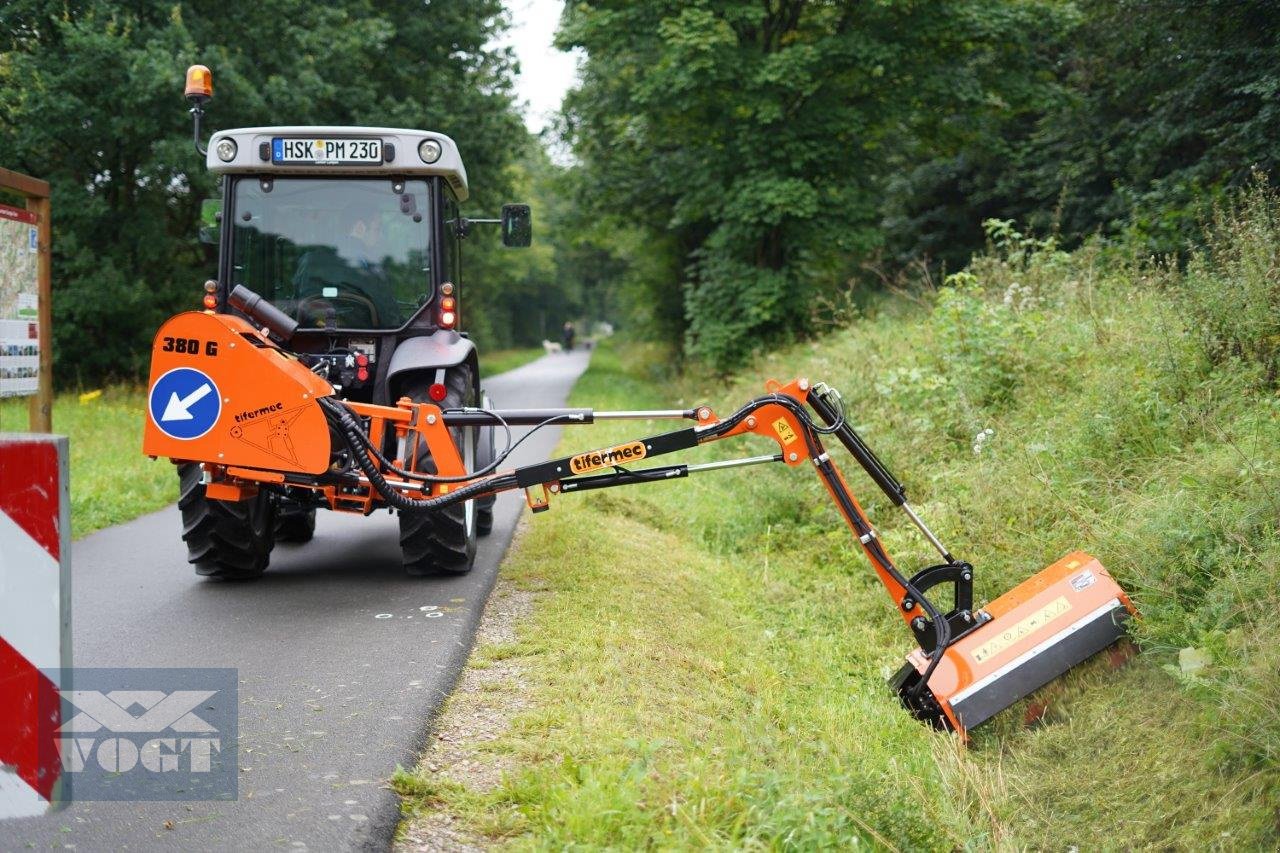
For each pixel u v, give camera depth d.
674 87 16.58
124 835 3.25
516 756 3.92
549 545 7.65
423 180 7.18
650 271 28.64
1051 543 6.09
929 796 4.30
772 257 18.34
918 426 8.78
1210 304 7.10
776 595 7.32
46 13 17.80
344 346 7.17
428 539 6.60
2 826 3.30
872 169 18.83
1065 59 17.31
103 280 19.12
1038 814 4.27
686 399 20.12
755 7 16.39
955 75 16.73
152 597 6.44
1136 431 6.61
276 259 7.13
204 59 18.12
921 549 6.89
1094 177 16.20
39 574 2.73
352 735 4.07
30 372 8.91
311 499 6.53
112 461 11.85
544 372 39.16
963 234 21.62
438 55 24.03
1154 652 4.82
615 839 3.25
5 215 8.44
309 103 19.20
